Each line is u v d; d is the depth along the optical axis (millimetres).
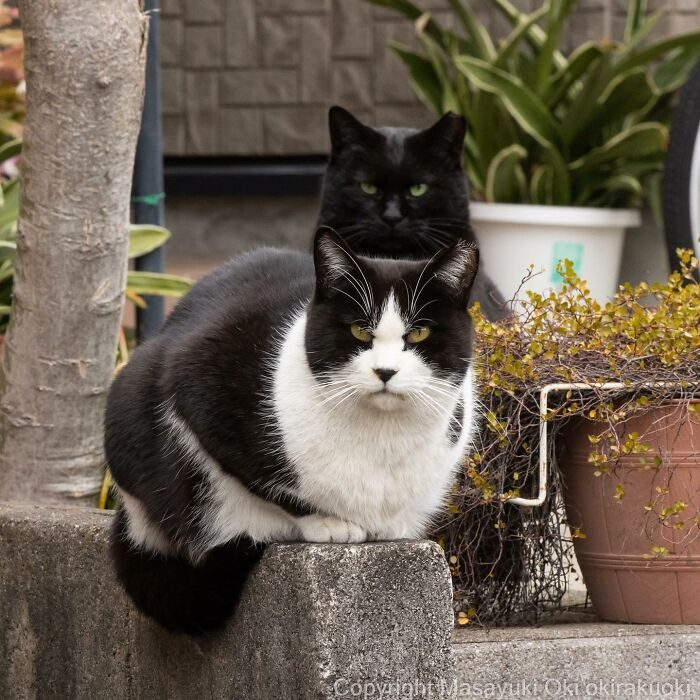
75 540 4383
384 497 3650
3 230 6418
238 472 3635
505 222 8578
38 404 5176
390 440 3584
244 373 3643
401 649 3500
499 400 4500
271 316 3830
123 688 4199
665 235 8203
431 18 9422
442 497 4137
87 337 5148
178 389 3730
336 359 3562
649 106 8922
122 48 4902
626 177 8781
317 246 3582
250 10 10008
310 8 9977
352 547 3469
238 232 10180
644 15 9594
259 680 3631
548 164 8836
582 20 9766
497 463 4484
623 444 4418
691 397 4379
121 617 4180
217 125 10094
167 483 3828
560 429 4574
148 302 6516
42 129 4941
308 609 3428
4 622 4789
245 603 3699
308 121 10078
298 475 3584
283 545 3584
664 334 4461
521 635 4379
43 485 5230
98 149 4957
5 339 5277
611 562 4539
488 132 8961
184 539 3803
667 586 4492
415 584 3512
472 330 3885
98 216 5027
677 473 4414
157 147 6395
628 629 4453
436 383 3637
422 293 3637
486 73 8578
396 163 6305
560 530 4688
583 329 4574
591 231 8641
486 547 4660
